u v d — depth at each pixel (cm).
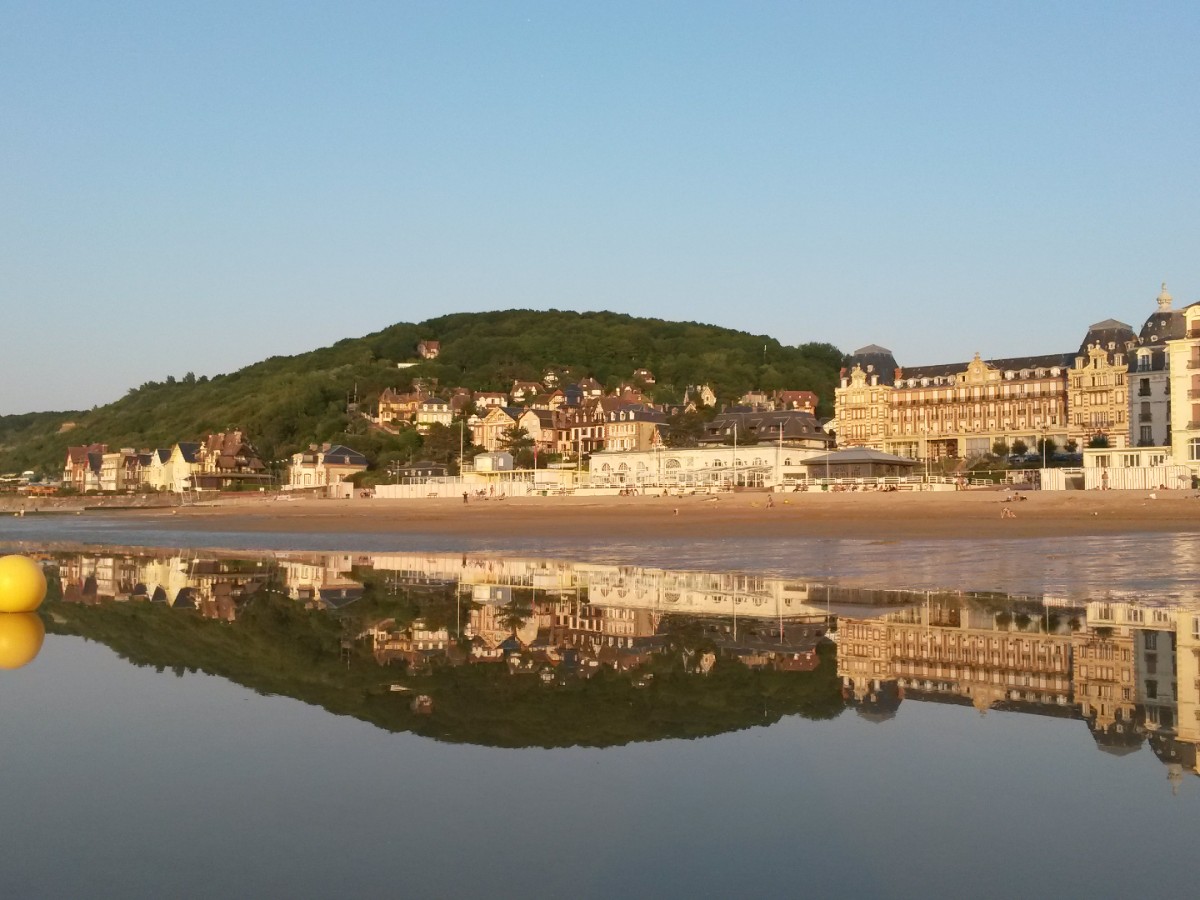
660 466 12850
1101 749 1205
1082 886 811
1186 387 9106
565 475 13500
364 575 3972
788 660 1812
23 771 1172
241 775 1152
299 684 1686
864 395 17225
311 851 911
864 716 1386
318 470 18312
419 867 869
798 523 6962
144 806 1044
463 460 17612
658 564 4097
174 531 9256
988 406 16188
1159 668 1666
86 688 1672
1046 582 2948
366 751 1249
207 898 808
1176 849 888
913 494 8238
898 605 2531
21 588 2728
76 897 813
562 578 3616
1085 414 15025
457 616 2566
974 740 1252
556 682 1662
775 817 984
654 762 1177
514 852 902
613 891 806
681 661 1833
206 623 2522
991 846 898
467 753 1235
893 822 961
